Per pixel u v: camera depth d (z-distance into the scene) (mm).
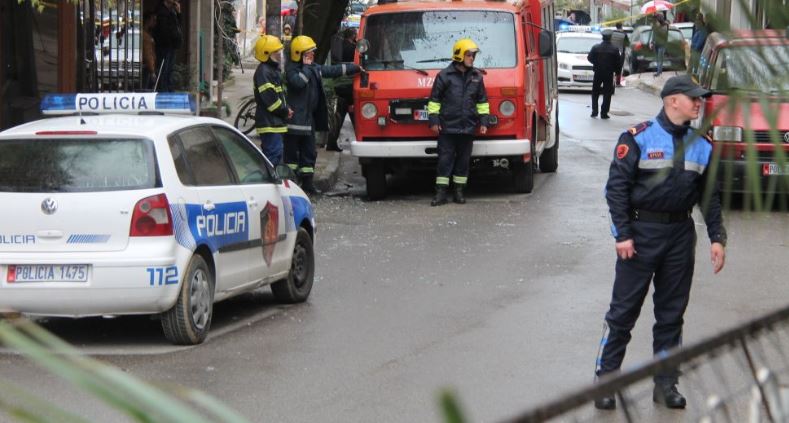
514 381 8320
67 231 9016
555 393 8008
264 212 10641
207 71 28562
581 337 9711
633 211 7574
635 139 7426
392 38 18828
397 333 9922
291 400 7824
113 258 8969
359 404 7727
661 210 7492
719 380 3715
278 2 21141
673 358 2471
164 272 9062
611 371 7742
